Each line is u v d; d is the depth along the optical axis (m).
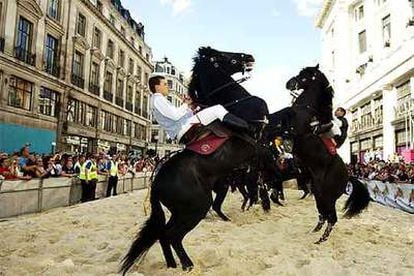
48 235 6.50
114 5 39.88
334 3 39.38
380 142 28.33
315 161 6.11
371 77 29.23
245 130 4.65
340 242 5.99
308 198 12.83
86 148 33.09
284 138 6.47
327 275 4.32
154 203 4.12
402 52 23.75
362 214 9.45
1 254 5.25
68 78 29.12
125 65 41.34
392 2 26.59
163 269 4.38
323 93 6.22
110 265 4.69
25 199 9.85
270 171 8.09
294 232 6.79
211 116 4.48
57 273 4.31
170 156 4.52
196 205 4.11
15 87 23.34
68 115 29.44
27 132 24.14
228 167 4.50
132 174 19.06
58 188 11.60
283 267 4.52
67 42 29.06
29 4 24.12
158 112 4.71
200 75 4.98
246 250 5.30
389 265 4.85
